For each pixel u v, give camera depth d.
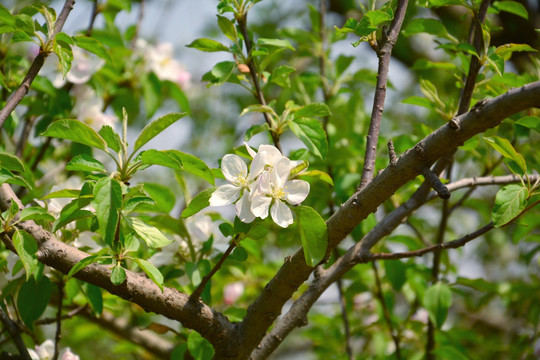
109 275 1.12
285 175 1.11
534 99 1.05
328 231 1.11
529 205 1.18
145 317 1.46
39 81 1.36
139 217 1.24
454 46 1.31
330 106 1.46
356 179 1.37
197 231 1.26
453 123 1.07
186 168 1.12
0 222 1.10
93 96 1.45
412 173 1.08
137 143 1.11
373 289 1.48
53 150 1.44
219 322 1.15
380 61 1.16
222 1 1.21
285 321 1.19
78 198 1.11
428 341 1.40
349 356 1.38
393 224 1.24
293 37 1.47
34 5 1.16
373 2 1.15
